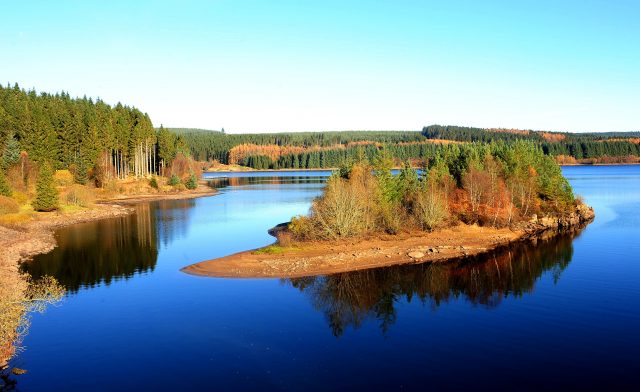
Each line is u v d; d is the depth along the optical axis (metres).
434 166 85.38
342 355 28.91
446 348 29.91
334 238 60.75
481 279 45.44
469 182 76.19
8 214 75.81
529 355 28.86
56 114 125.44
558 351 29.36
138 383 25.69
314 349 29.78
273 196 129.75
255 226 77.00
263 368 27.27
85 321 34.59
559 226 73.19
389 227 65.62
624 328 32.72
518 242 62.28
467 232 67.19
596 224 74.31
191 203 113.31
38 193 83.69
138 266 50.44
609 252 55.06
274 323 34.25
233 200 120.06
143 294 40.84
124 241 64.25
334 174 69.50
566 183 86.19
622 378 26.02
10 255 53.12
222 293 41.19
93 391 24.95
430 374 26.55
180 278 45.78
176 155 175.00
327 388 25.00
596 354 28.89
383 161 75.50
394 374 26.53
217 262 51.34
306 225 61.56
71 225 78.56
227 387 25.16
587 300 38.62
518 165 83.19
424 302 38.91
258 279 45.44
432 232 66.69
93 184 124.88
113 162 150.00
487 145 96.75
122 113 162.00
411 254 54.34
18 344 30.73
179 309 37.09
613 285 42.38
